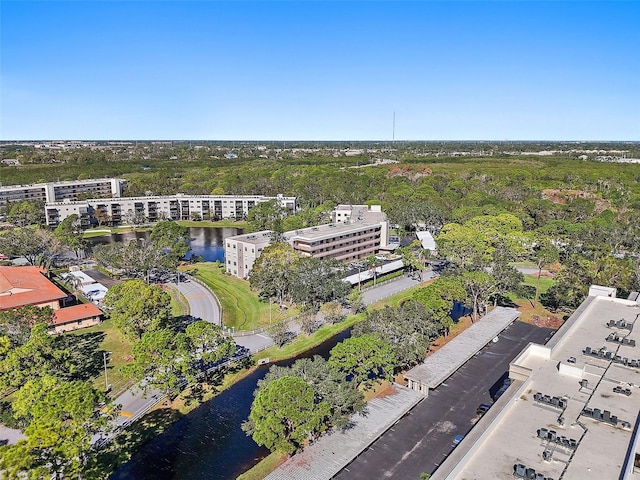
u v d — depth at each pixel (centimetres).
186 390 7438
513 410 5128
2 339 6981
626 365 6059
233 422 6738
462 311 10669
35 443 4612
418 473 5506
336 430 6106
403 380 7606
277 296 11431
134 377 6719
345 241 14425
